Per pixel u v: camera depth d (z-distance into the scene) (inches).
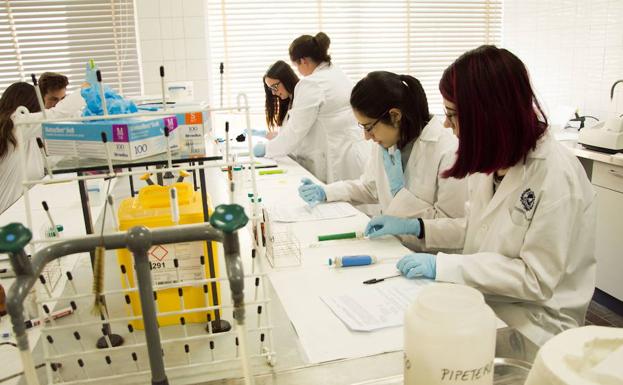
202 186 38.9
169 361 35.3
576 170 52.7
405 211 72.1
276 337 38.9
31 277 23.0
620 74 133.1
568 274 53.1
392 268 53.9
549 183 49.6
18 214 75.9
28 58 146.6
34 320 39.1
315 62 119.6
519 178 51.8
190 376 33.5
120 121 37.0
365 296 47.1
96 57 149.8
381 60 167.2
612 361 19.8
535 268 49.5
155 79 151.0
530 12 163.2
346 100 118.3
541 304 52.6
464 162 50.5
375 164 80.0
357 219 71.2
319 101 115.1
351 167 120.2
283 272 53.1
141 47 148.2
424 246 68.2
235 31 155.6
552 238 49.3
